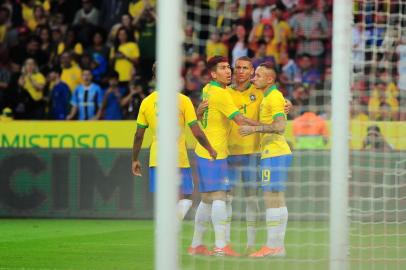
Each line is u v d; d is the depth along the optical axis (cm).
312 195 3316
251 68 2661
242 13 4591
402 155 3303
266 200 2586
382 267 2397
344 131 1836
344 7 1827
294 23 4772
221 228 2602
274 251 2561
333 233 1845
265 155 2591
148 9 4922
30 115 4875
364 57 3059
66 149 4106
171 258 1576
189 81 3941
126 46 4869
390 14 3175
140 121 2700
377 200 3275
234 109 2566
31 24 5047
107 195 4062
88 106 4712
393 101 3612
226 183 2623
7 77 4925
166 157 1571
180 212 2631
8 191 4147
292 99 4516
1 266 2592
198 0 2388
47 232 3547
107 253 2878
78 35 4978
